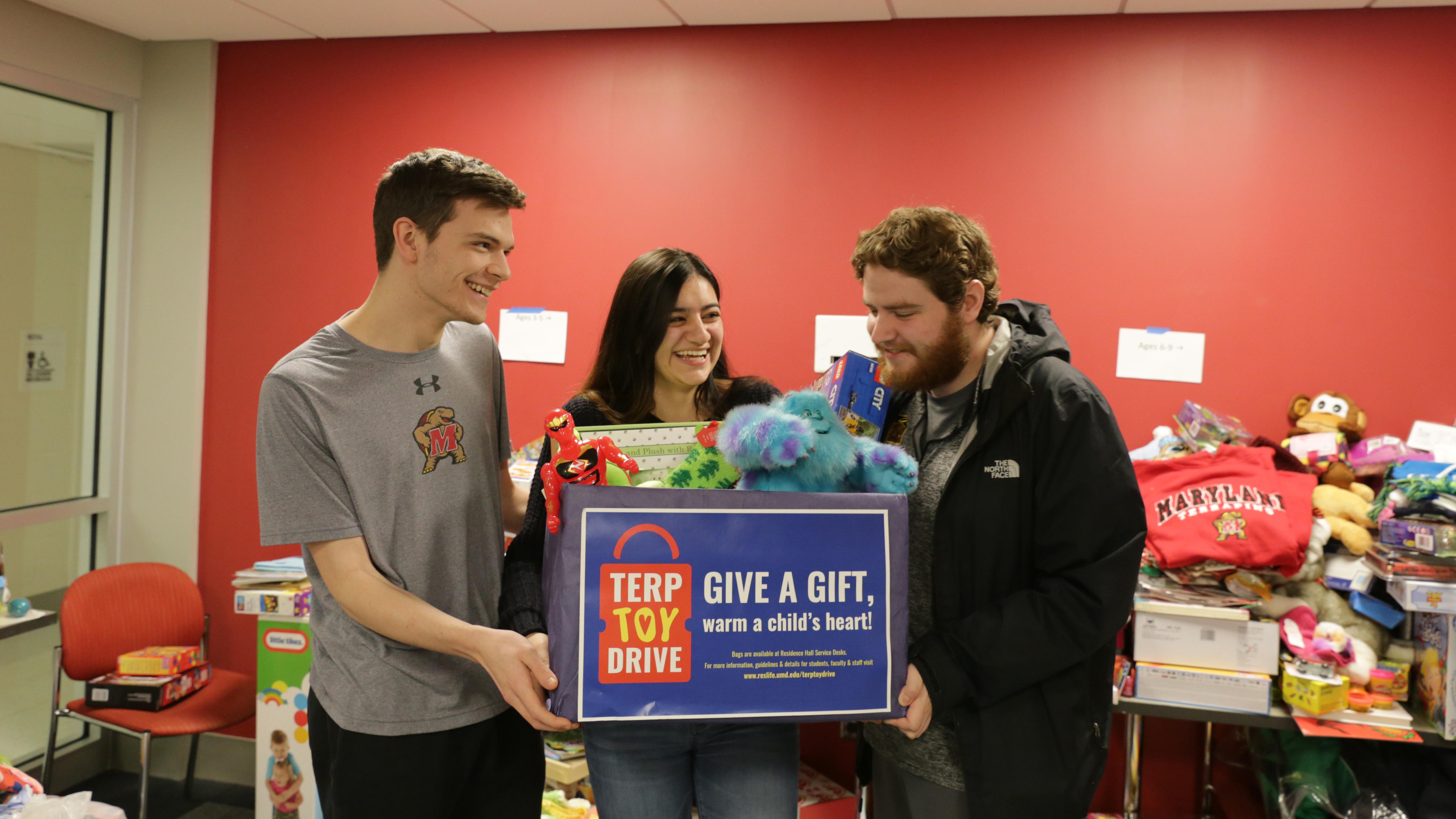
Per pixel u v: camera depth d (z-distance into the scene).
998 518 1.37
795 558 1.14
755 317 2.80
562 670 1.10
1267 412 2.50
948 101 2.66
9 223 2.92
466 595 1.46
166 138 3.18
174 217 3.19
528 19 2.81
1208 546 2.13
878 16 2.65
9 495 2.97
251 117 3.14
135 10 2.85
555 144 2.93
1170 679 2.16
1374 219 2.43
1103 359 2.59
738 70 2.79
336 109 3.08
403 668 1.39
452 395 1.46
